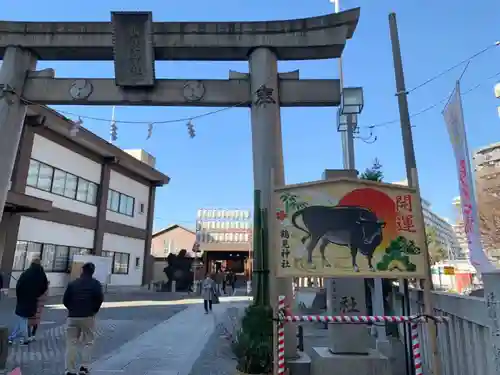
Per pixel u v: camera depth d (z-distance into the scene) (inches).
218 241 1824.6
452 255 1916.8
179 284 1288.1
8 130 347.9
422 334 261.1
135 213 1299.2
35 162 871.7
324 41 335.3
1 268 753.0
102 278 928.9
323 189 212.8
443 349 218.2
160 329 453.1
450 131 221.8
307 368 250.8
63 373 257.9
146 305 743.1
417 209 209.2
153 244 2100.1
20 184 809.5
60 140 947.3
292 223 210.1
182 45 344.2
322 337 426.9
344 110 341.7
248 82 345.7
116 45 349.4
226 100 344.8
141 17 344.8
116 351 331.3
